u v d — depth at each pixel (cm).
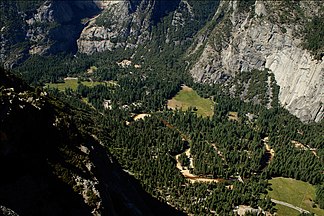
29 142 11162
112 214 11981
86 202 10856
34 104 13562
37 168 10581
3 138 9762
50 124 13212
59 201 10269
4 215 8519
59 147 12238
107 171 15475
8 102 11025
